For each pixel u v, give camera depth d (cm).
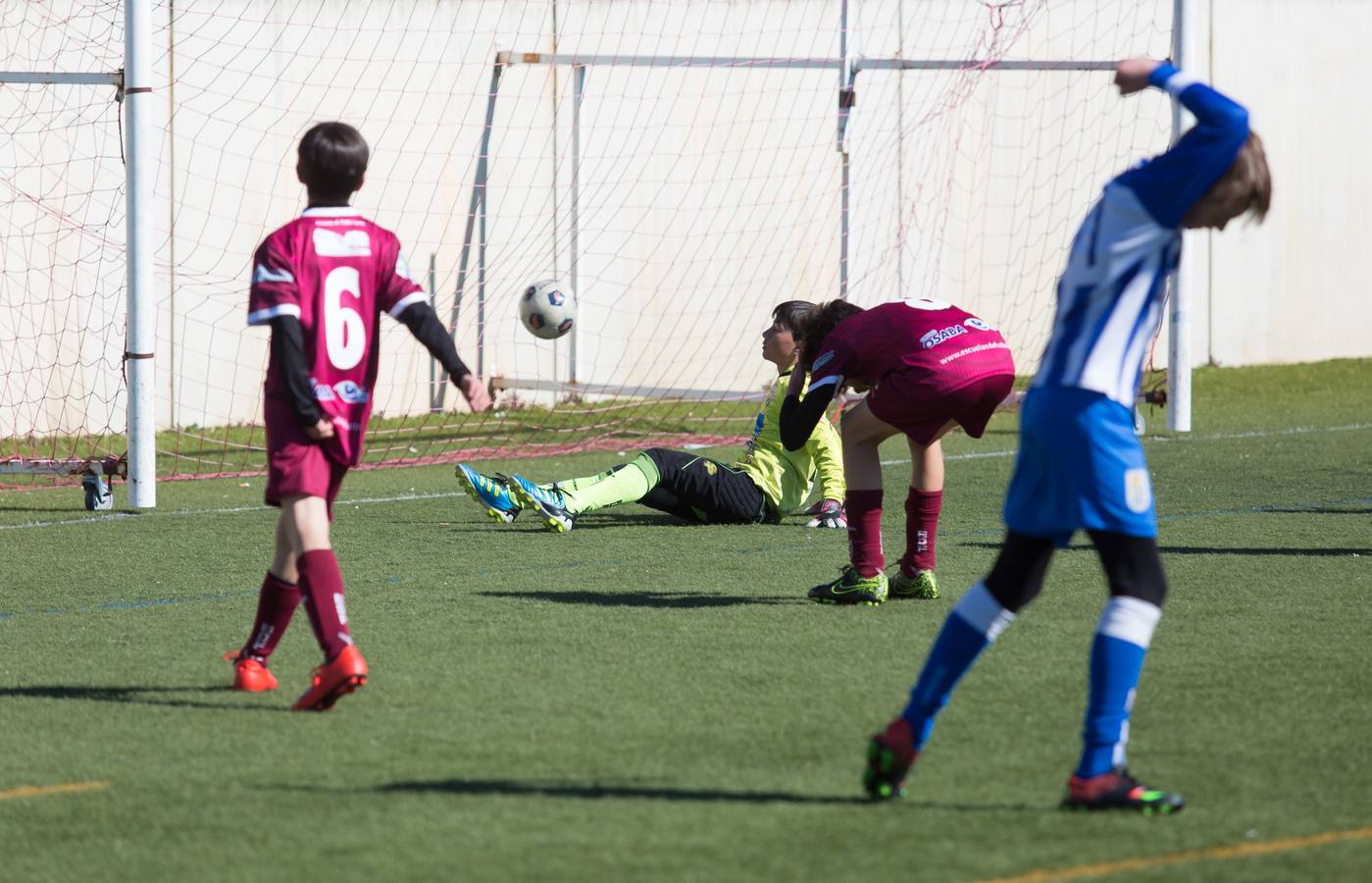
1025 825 1236
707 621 2056
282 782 1369
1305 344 6294
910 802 1302
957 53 5450
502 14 4788
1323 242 6297
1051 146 5684
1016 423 4678
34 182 4094
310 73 4500
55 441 4028
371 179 4619
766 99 5203
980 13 5469
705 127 5119
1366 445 4066
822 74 5275
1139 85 1279
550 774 1387
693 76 5088
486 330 4862
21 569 2492
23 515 3089
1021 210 5666
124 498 3344
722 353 5247
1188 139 1233
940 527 2866
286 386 1562
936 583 2225
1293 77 6138
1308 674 1742
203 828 1249
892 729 1286
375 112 4609
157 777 1386
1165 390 4916
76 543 2753
